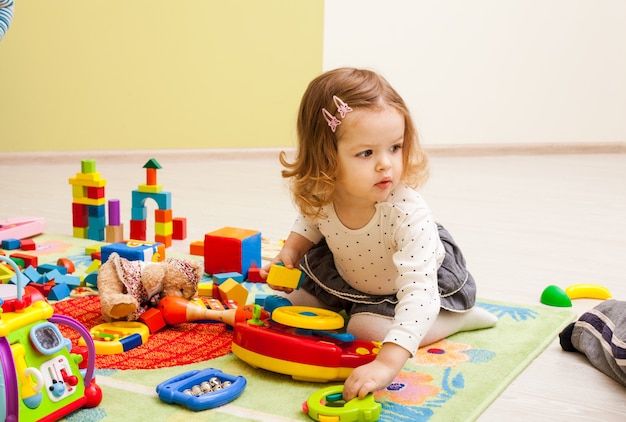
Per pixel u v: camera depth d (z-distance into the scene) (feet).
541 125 14.67
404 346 3.46
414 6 13.43
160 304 4.42
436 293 3.70
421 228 3.80
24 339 3.03
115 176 10.35
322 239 4.59
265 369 3.78
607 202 9.48
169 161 12.12
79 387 3.27
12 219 6.69
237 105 12.63
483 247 6.86
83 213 6.58
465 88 14.02
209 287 4.96
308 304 4.56
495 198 9.51
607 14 14.60
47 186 9.30
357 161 3.67
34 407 3.00
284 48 12.76
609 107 15.03
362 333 4.16
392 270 4.12
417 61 13.65
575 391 3.75
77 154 11.51
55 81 11.25
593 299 5.32
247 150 12.83
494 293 5.42
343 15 13.06
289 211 8.21
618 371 3.84
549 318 4.78
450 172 11.82
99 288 4.37
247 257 5.44
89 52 11.40
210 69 12.29
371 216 3.93
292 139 13.20
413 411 3.38
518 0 13.98
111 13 11.44
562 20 14.33
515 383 3.82
